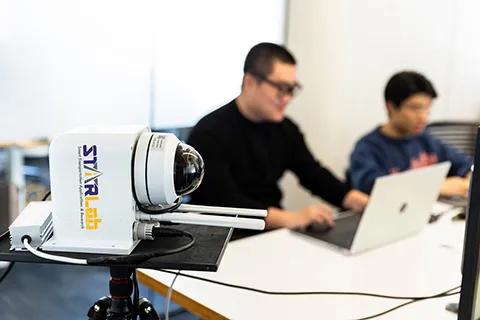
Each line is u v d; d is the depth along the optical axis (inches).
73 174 36.3
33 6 98.9
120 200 36.3
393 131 97.8
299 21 124.6
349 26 125.3
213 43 119.2
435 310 49.2
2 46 97.2
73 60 104.6
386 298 51.6
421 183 67.0
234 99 81.4
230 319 46.6
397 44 133.1
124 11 108.8
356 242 62.8
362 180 91.5
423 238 70.3
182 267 34.7
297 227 71.9
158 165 35.6
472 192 36.9
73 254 36.2
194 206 39.8
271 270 57.8
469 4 141.7
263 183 83.6
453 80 144.7
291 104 124.2
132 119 113.4
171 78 116.6
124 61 110.4
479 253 37.0
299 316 47.4
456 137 119.3
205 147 74.9
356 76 129.2
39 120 103.0
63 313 98.3
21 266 116.6
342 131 130.5
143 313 38.7
